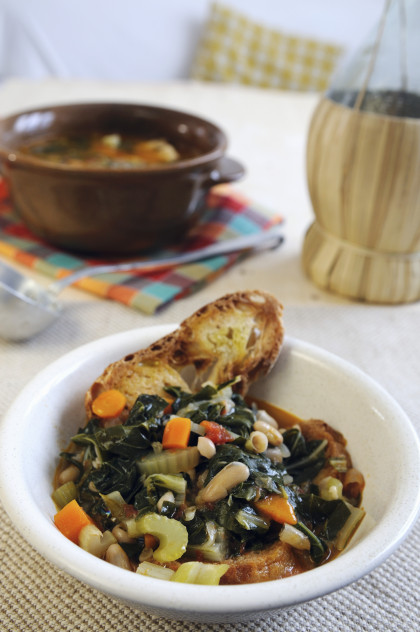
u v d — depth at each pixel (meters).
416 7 0.57
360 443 0.44
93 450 0.43
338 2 1.50
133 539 0.40
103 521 0.41
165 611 0.34
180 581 0.37
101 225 0.63
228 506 0.40
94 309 0.62
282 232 0.74
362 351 0.59
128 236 0.65
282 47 1.47
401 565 0.43
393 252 0.62
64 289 0.64
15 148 0.70
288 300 0.64
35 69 1.47
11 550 0.43
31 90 1.01
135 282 0.64
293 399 0.47
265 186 0.82
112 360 0.46
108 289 0.63
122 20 1.47
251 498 0.40
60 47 1.47
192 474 0.42
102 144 0.74
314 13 1.51
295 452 0.45
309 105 1.07
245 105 1.04
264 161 0.88
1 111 0.92
